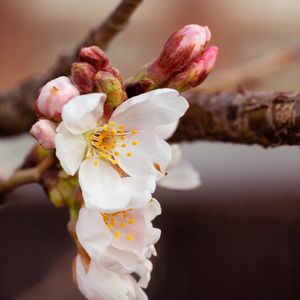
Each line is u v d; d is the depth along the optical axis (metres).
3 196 0.29
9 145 0.44
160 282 0.59
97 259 0.22
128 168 0.23
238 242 0.59
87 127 0.23
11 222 0.59
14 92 0.38
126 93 0.24
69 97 0.23
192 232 0.59
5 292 0.59
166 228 0.59
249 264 0.58
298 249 0.58
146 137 0.24
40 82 0.38
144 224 0.23
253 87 0.47
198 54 0.24
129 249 0.23
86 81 0.23
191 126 0.29
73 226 0.25
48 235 0.60
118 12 0.29
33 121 0.39
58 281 0.55
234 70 0.47
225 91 0.29
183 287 0.59
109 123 0.24
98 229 0.23
